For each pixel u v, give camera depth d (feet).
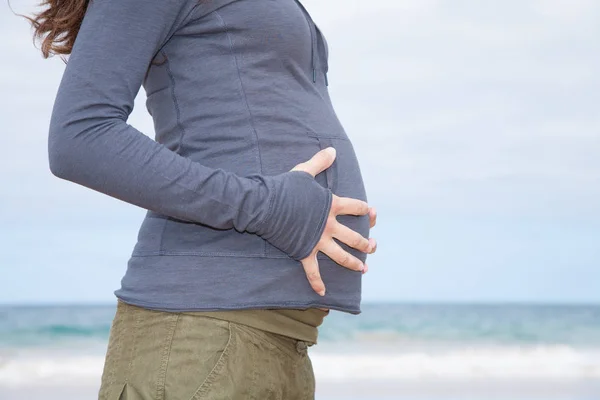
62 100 3.84
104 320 65.16
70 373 36.14
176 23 4.21
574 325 71.10
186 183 3.78
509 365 41.47
